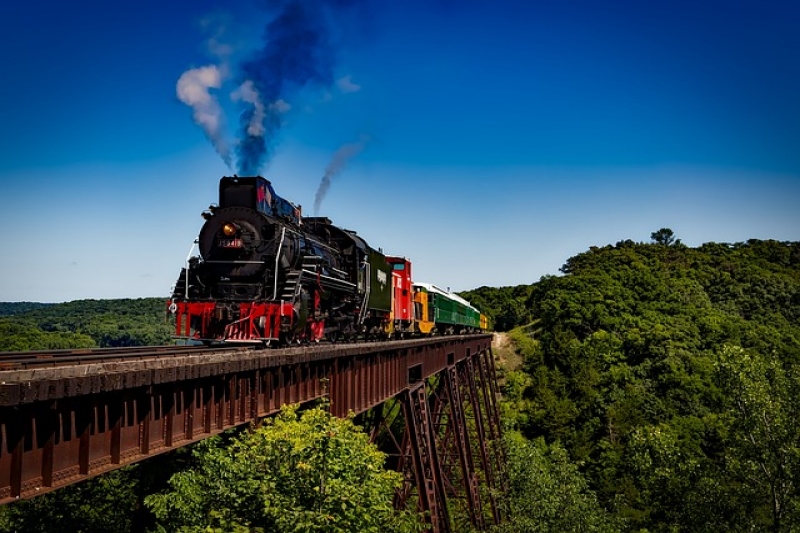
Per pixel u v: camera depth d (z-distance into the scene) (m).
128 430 7.52
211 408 9.26
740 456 20.58
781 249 103.00
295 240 16.12
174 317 14.52
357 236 22.48
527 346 73.25
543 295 86.81
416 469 19.12
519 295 104.62
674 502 22.19
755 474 19.97
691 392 53.03
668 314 70.81
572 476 29.59
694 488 21.50
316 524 8.28
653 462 23.44
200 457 11.45
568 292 76.62
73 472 6.70
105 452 7.17
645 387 55.75
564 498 27.80
